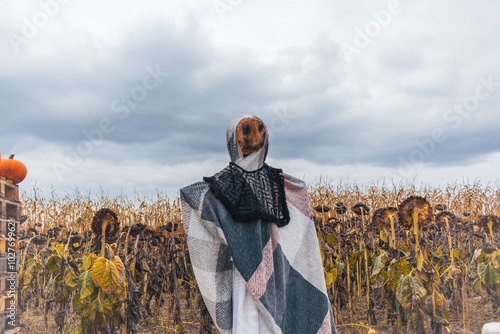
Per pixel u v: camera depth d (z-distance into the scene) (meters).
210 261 2.23
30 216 6.17
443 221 4.61
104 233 3.45
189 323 4.30
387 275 4.02
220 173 2.34
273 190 2.40
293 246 2.42
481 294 4.38
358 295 5.02
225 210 2.24
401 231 4.24
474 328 4.14
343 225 4.96
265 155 2.45
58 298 3.67
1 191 3.22
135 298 3.80
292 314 2.34
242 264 2.16
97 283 3.23
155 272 4.40
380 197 6.87
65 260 3.60
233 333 2.16
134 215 6.12
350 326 4.34
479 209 5.83
